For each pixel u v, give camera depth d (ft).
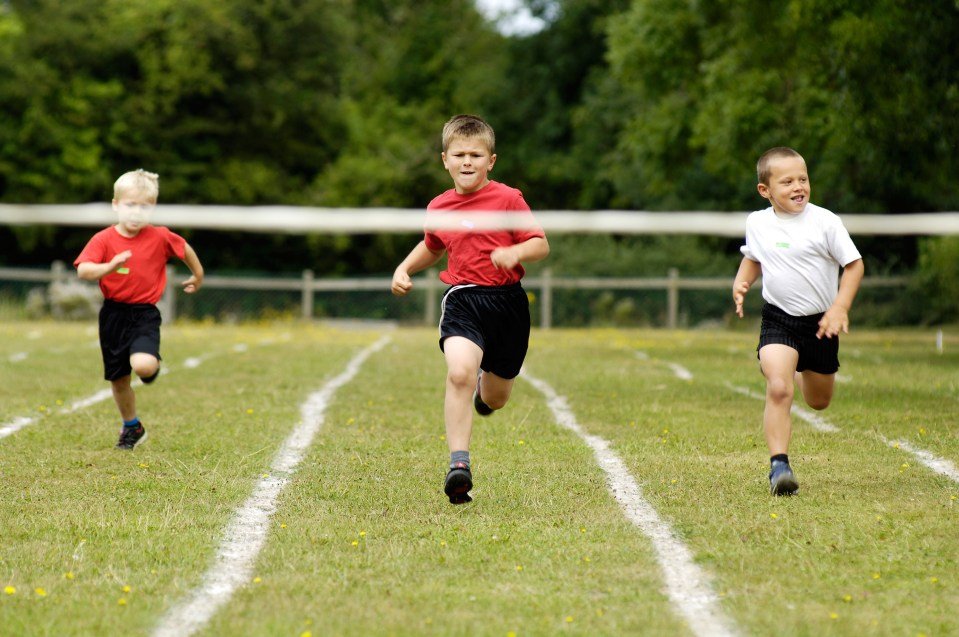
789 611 42.50
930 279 285.02
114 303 79.15
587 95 417.90
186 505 60.23
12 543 51.90
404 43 510.58
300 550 51.24
